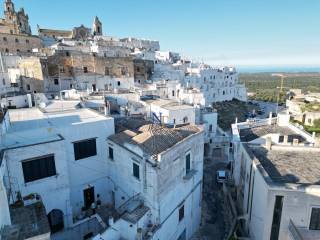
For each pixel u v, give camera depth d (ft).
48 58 171.53
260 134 98.22
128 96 132.98
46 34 313.53
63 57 176.55
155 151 58.75
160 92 173.78
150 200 58.95
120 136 70.54
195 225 80.48
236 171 93.76
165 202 60.59
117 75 199.62
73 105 99.96
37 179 57.77
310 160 68.85
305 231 54.44
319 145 81.15
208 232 79.51
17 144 56.59
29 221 40.06
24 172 55.52
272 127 109.09
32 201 51.52
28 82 171.42
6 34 227.61
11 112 84.12
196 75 268.82
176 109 117.70
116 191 71.92
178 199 67.62
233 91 321.11
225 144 148.25
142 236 54.85
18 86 177.88
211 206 93.97
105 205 74.84
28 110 87.30
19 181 54.75
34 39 245.86
